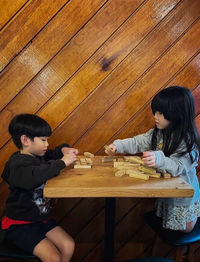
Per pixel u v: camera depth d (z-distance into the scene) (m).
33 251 1.33
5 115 1.76
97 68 1.77
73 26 1.71
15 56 1.71
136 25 1.75
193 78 1.84
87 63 1.76
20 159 1.41
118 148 1.64
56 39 1.72
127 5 1.73
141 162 1.47
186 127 1.47
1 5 1.65
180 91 1.47
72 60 1.75
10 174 1.39
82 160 1.55
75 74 1.77
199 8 1.78
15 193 1.44
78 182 1.22
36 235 1.38
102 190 1.15
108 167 1.46
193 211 1.50
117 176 1.31
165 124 1.52
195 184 1.55
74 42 1.73
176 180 1.28
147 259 1.54
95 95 1.80
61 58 1.74
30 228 1.41
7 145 1.79
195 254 2.07
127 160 1.55
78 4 1.69
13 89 1.74
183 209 1.46
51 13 1.69
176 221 1.46
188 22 1.79
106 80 1.79
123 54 1.77
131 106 1.83
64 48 1.73
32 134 1.44
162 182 1.24
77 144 1.84
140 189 1.15
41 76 1.75
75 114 1.80
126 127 1.85
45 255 1.30
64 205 1.92
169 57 1.80
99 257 2.00
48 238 1.45
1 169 1.81
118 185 1.19
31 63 1.73
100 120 1.83
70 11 1.70
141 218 1.98
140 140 1.69
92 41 1.74
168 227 1.48
